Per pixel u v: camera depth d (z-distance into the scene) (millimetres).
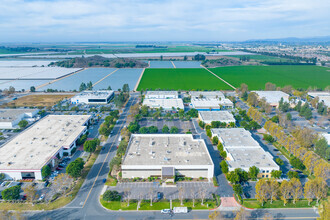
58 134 166000
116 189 118438
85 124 191625
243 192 116125
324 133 175500
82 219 98688
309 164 129875
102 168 136500
